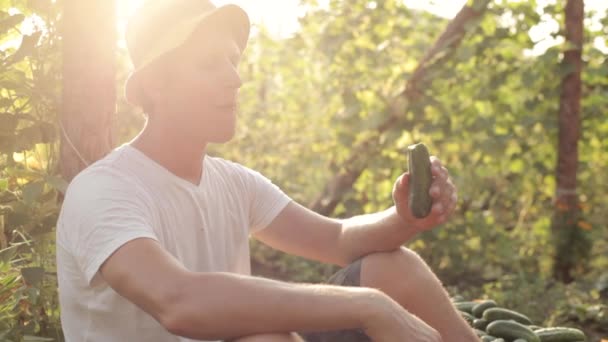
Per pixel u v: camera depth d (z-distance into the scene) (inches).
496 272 262.8
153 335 88.2
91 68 130.5
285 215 107.4
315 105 314.7
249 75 319.3
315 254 109.0
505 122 275.9
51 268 127.2
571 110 266.1
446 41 256.8
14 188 131.6
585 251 262.4
